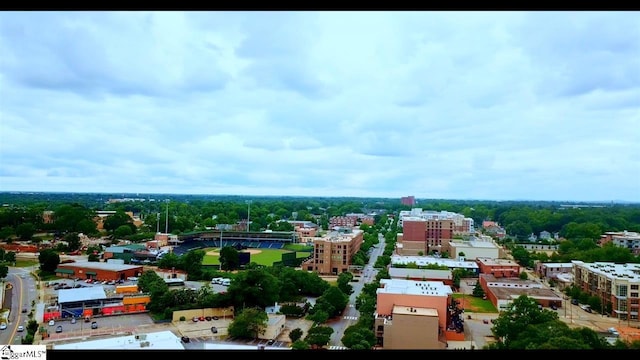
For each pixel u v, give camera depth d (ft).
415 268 623.36
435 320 333.42
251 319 351.87
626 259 634.02
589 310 480.64
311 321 401.29
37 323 364.38
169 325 381.60
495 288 523.70
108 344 254.88
